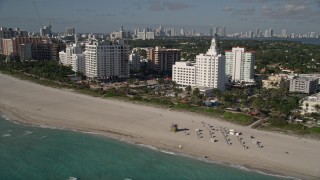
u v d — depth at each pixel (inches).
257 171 5201.8
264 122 7687.0
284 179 4953.3
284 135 6791.3
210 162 5551.2
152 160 5669.3
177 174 5147.6
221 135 6781.5
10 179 4958.2
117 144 6432.1
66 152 6028.5
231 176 5044.3
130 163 5556.1
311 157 5684.1
